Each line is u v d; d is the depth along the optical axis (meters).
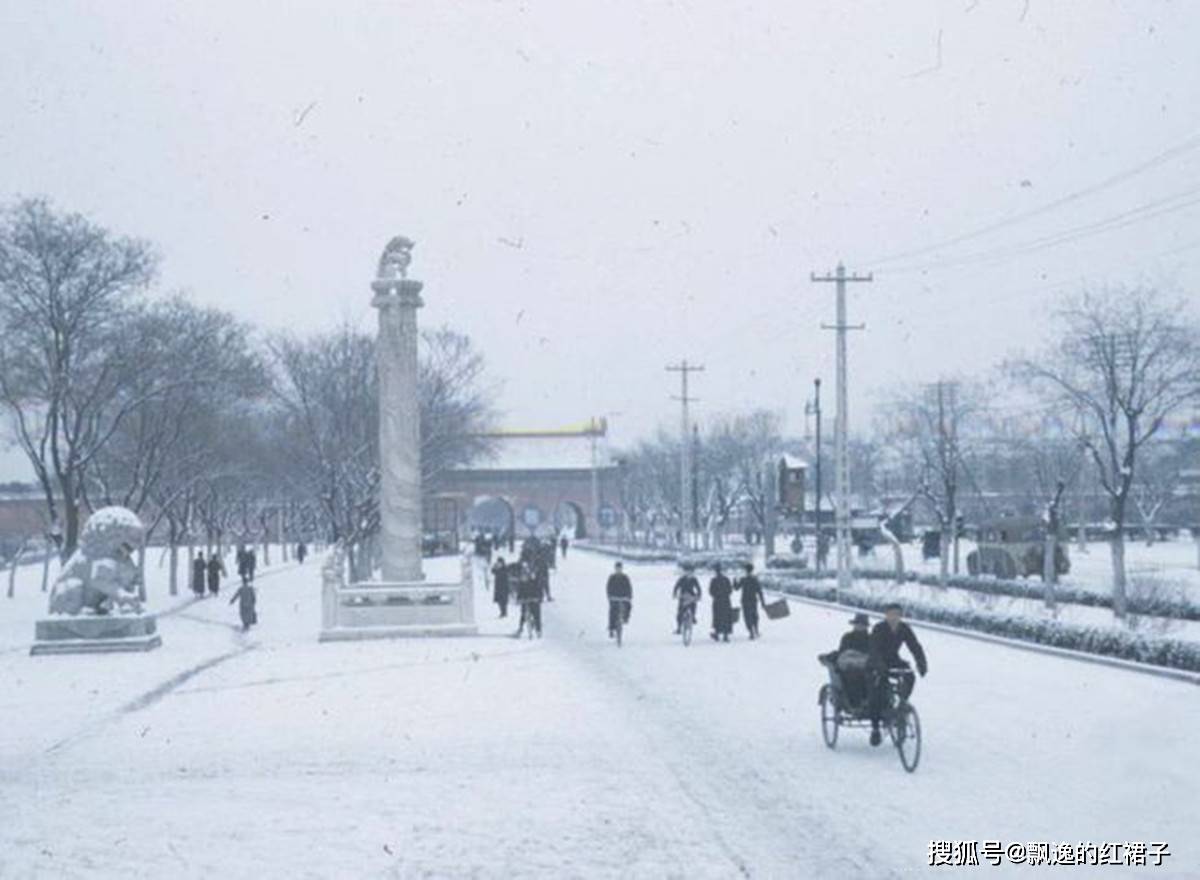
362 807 13.44
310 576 69.12
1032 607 36.62
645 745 16.95
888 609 16.03
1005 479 83.00
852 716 16.20
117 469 51.31
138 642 30.92
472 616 33.72
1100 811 12.60
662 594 51.47
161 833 12.34
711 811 13.07
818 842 11.72
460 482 128.00
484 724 18.88
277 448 64.00
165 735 18.47
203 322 51.53
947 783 14.09
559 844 11.80
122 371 41.06
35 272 38.25
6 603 49.28
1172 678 22.33
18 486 96.94
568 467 130.88
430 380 65.25
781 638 32.38
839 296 47.97
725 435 112.25
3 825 12.77
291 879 10.65
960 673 23.59
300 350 71.50
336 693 22.72
